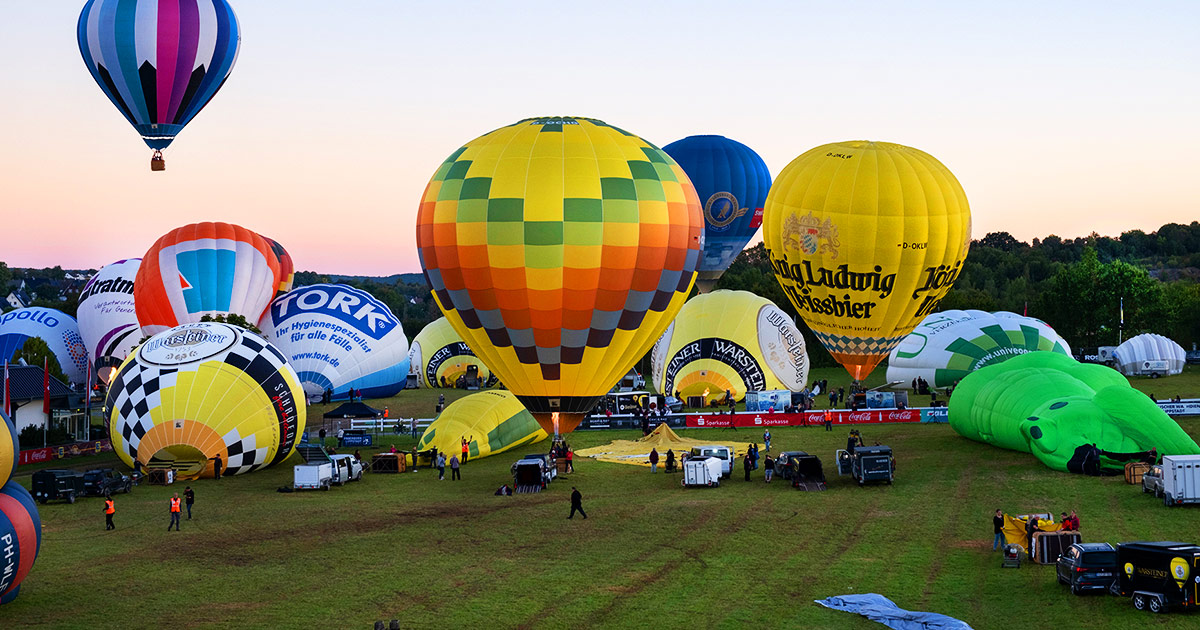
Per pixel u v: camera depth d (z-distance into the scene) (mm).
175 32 55094
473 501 42406
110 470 45562
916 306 53406
